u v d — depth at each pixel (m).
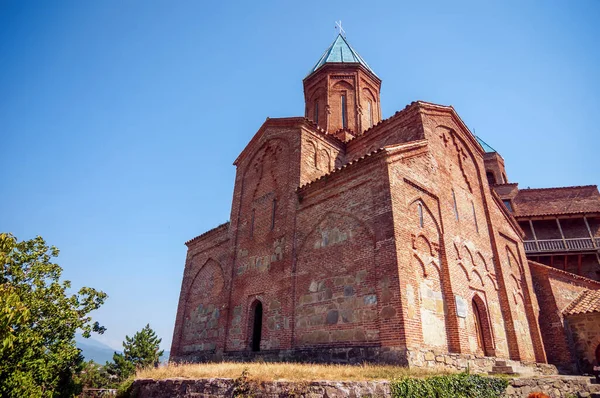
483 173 20.62
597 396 12.38
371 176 13.76
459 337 12.89
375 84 27.64
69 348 15.15
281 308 15.16
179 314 23.11
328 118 25.09
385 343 11.13
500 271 18.12
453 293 13.58
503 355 15.82
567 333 19.66
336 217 14.60
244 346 16.30
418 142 15.33
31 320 14.25
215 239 22.17
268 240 17.53
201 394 9.13
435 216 14.80
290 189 17.42
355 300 12.55
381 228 12.62
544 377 12.32
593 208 31.48
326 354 12.56
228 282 18.98
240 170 22.38
